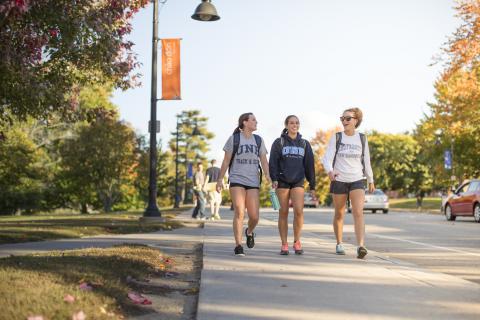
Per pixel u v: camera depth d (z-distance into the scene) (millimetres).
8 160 67688
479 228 31844
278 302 9461
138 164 84375
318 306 9211
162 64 32844
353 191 15648
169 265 13758
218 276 11812
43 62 20906
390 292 10430
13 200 77688
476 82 54156
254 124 15492
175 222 30906
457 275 13875
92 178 75125
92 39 20094
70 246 17672
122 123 76250
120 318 8383
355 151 15820
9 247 17359
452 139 70812
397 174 158250
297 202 15680
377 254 16188
